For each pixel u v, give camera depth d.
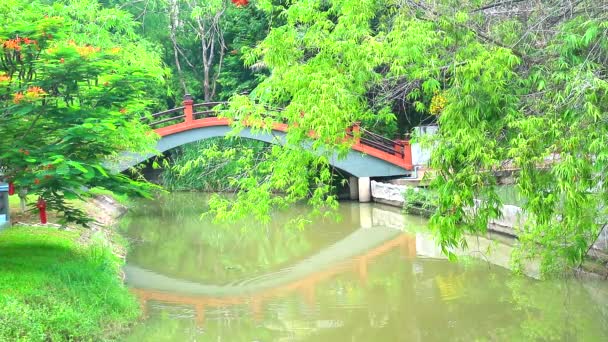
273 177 7.64
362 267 13.63
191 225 20.95
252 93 7.34
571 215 5.57
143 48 19.38
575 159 4.96
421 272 12.69
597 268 10.63
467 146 5.33
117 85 10.32
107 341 8.45
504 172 6.30
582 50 5.83
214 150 9.39
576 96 5.07
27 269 9.27
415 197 19.66
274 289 12.05
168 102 35.34
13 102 9.55
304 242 17.16
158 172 32.44
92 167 9.54
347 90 6.55
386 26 7.35
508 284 11.21
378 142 23.14
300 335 9.12
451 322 9.38
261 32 25.69
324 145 7.25
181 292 11.84
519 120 5.34
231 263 14.70
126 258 15.12
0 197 13.16
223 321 9.91
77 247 12.08
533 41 6.33
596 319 9.14
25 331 7.18
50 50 9.19
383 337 8.88
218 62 35.94
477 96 5.61
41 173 9.23
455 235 5.48
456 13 6.27
